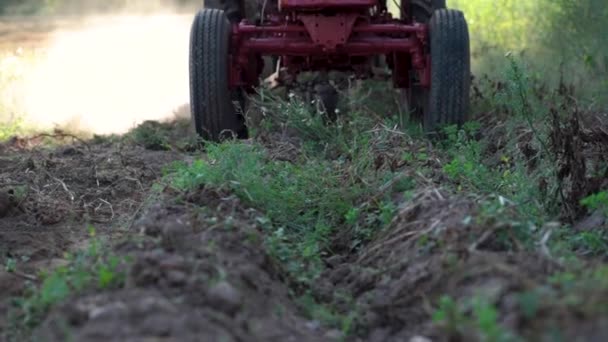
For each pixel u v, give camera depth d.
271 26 9.85
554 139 7.48
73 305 4.92
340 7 9.49
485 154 9.09
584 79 11.55
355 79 10.52
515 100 9.12
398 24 9.80
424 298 5.23
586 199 6.54
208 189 6.98
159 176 9.05
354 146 8.45
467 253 5.48
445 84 9.55
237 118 10.19
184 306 4.86
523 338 4.37
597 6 12.77
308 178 7.73
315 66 10.20
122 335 4.53
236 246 5.90
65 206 8.19
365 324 5.34
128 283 5.14
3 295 6.10
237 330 4.78
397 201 7.14
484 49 13.37
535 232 6.24
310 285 5.99
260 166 7.81
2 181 8.77
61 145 10.95
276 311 5.31
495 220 5.81
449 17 9.73
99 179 8.95
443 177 7.57
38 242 7.29
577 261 5.45
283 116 9.66
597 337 4.19
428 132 9.60
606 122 9.23
